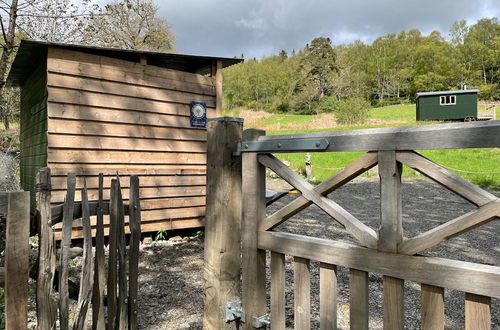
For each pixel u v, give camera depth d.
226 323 2.01
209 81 6.34
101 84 5.24
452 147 1.19
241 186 2.05
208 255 2.05
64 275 2.17
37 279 2.06
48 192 2.11
